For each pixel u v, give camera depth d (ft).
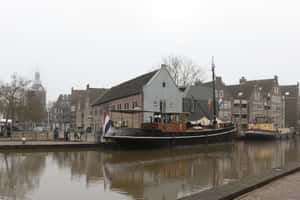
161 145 86.22
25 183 36.81
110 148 82.43
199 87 151.12
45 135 106.32
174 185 36.65
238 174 45.01
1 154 68.28
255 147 104.88
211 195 23.97
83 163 55.06
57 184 36.52
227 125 118.42
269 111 217.36
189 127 104.68
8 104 117.50
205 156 70.38
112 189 34.19
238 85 207.82
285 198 25.11
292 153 81.66
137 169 49.03
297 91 260.01
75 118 244.01
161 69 119.34
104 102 157.17
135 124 115.96
